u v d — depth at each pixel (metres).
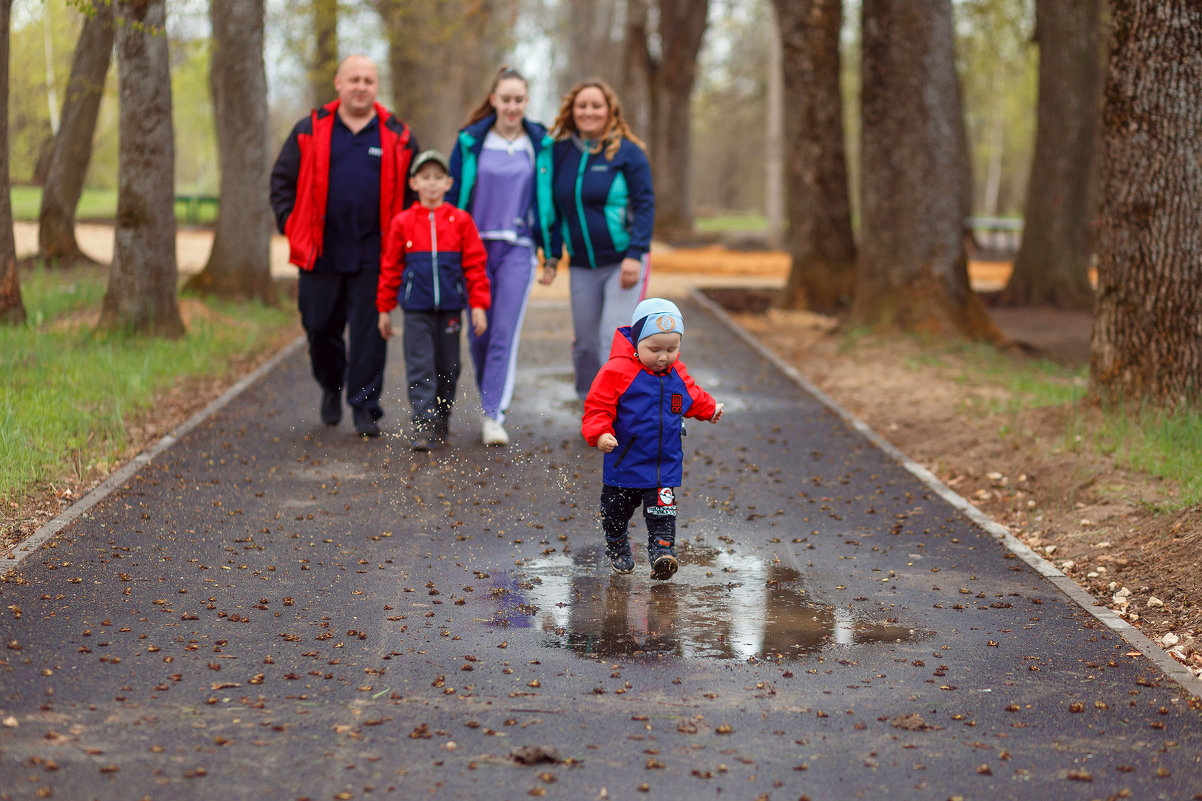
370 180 10.03
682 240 43.16
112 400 11.23
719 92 69.19
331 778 4.34
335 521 7.94
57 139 24.09
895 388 13.91
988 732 4.89
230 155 19.81
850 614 6.39
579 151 10.55
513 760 4.52
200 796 4.18
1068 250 26.17
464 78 46.50
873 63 17.67
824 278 22.36
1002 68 50.12
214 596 6.39
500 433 10.32
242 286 20.03
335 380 10.90
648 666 5.57
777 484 9.38
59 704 4.91
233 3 19.36
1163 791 4.39
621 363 6.70
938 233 17.72
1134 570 7.10
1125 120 10.10
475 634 5.95
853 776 4.47
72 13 24.38
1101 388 10.52
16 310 14.76
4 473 8.14
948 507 8.72
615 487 6.80
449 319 10.08
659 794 4.29
